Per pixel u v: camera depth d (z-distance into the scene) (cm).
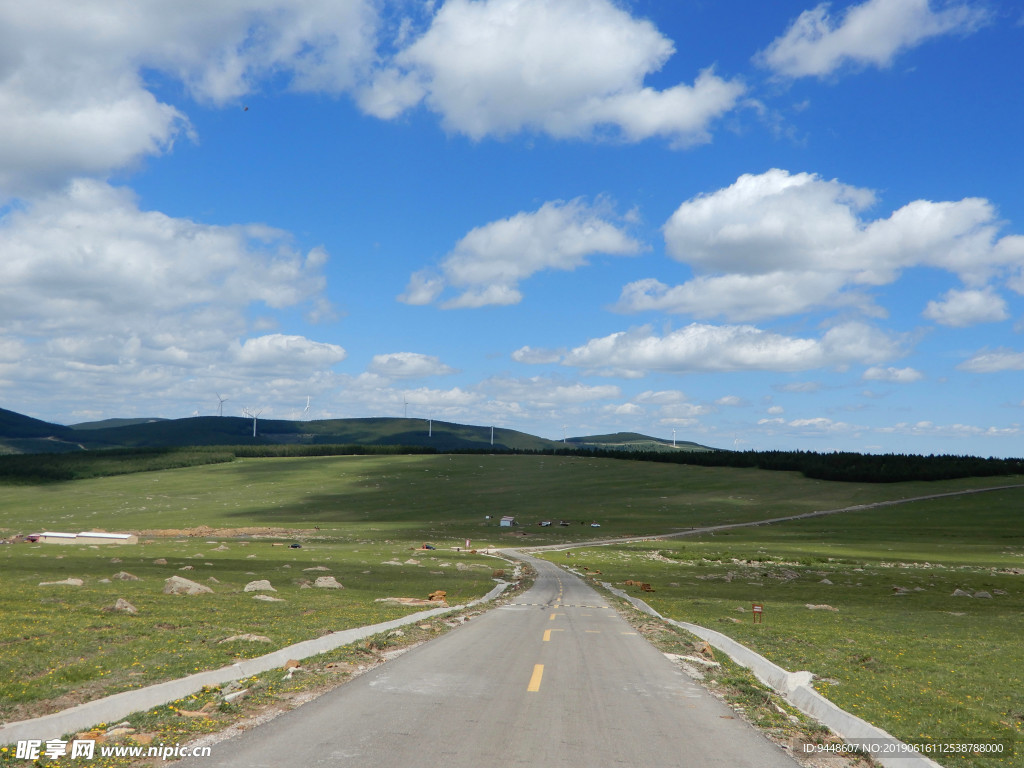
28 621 2438
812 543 13862
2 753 992
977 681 1888
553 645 2280
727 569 9425
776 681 1753
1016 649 2720
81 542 12050
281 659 1805
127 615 2856
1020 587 7575
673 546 13025
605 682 1623
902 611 5006
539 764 982
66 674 1532
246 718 1220
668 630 2934
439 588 5978
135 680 1502
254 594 4491
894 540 14575
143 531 15138
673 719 1277
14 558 7675
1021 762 1109
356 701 1348
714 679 1736
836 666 2038
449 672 1698
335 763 962
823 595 6481
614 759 1019
